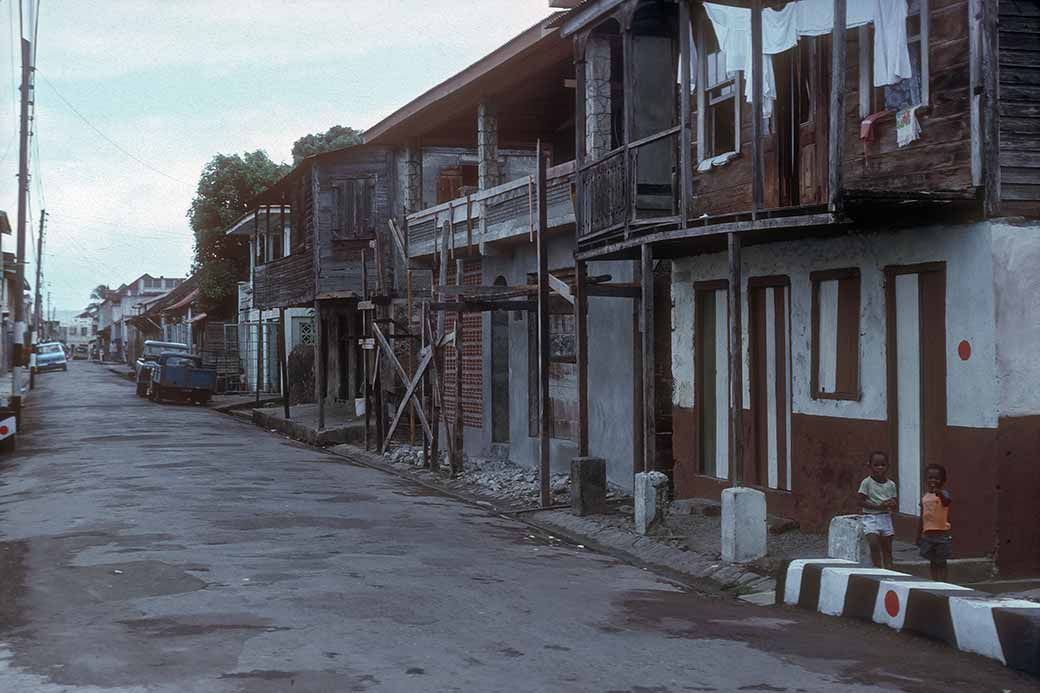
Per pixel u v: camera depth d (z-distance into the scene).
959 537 10.03
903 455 10.81
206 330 48.31
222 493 15.92
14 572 10.03
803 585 9.10
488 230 20.19
